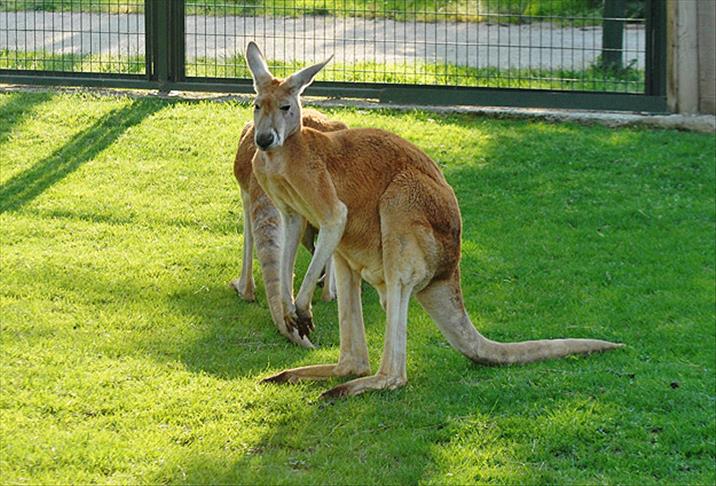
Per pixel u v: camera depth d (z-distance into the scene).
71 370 7.48
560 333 8.46
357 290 7.62
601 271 9.47
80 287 8.82
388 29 16.33
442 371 7.76
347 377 7.57
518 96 12.76
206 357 7.86
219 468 6.41
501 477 6.49
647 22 12.69
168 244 9.70
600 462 6.70
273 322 8.49
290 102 7.11
